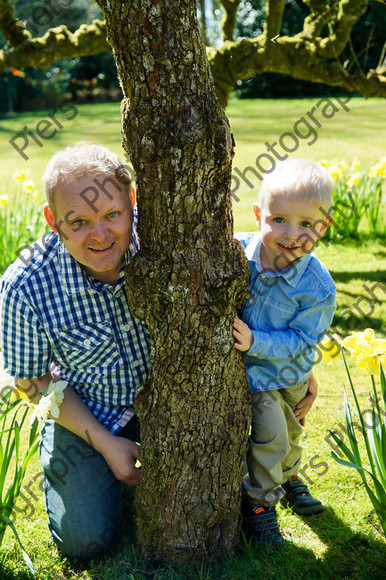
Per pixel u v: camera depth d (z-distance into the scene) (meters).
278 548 1.83
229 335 1.59
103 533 1.82
